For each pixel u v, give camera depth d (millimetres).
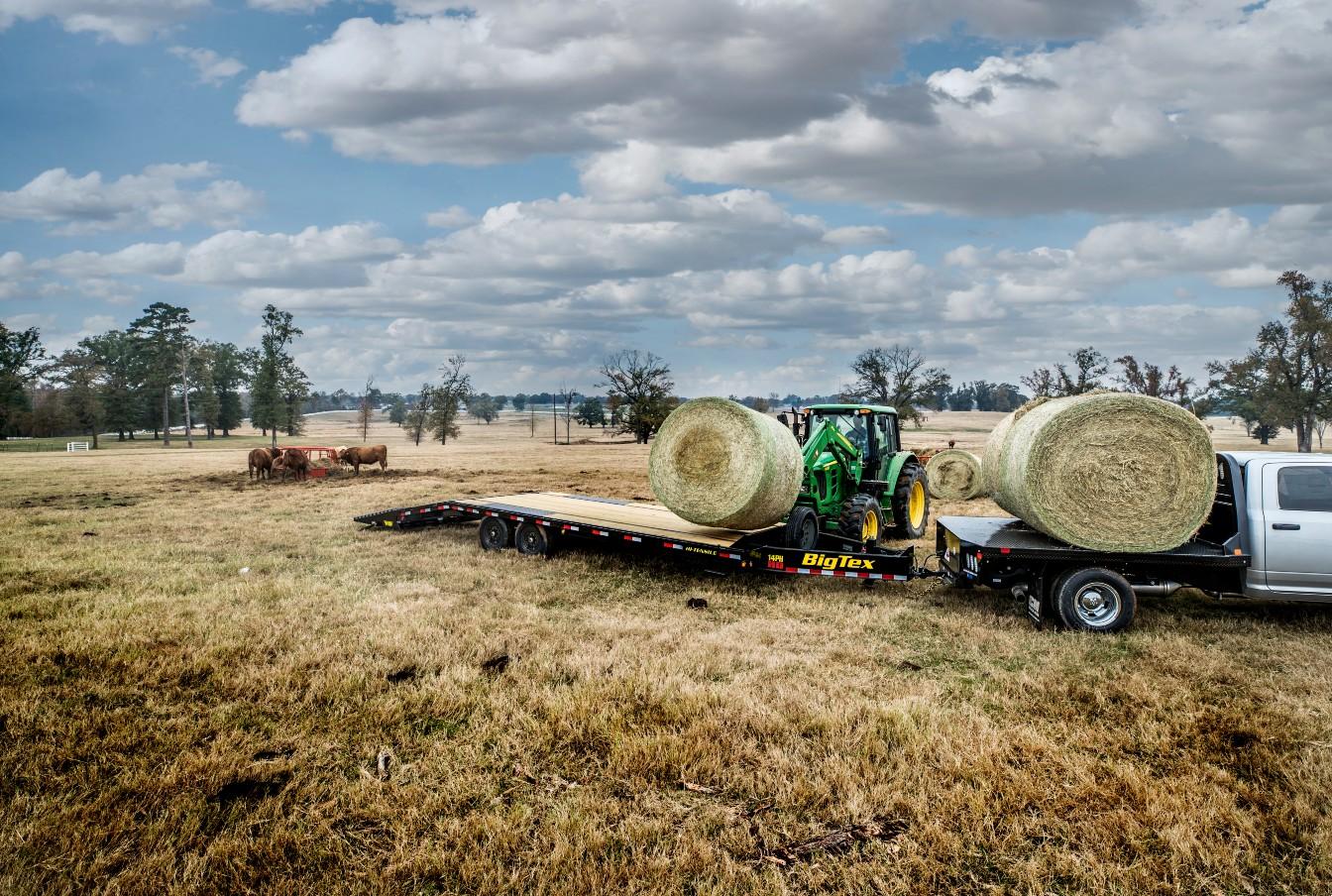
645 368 64125
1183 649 5855
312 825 3520
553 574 8633
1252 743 4324
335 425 132500
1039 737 4340
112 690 4988
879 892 3104
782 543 8602
